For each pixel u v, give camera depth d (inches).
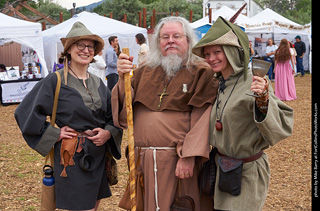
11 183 199.3
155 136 112.1
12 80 468.8
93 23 564.7
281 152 251.1
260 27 729.0
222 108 103.6
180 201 111.9
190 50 115.3
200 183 113.1
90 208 119.7
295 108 411.2
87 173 119.2
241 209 100.2
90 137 119.8
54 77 119.7
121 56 111.8
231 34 101.7
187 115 113.5
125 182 197.3
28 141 118.6
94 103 122.0
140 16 798.5
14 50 674.2
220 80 108.0
